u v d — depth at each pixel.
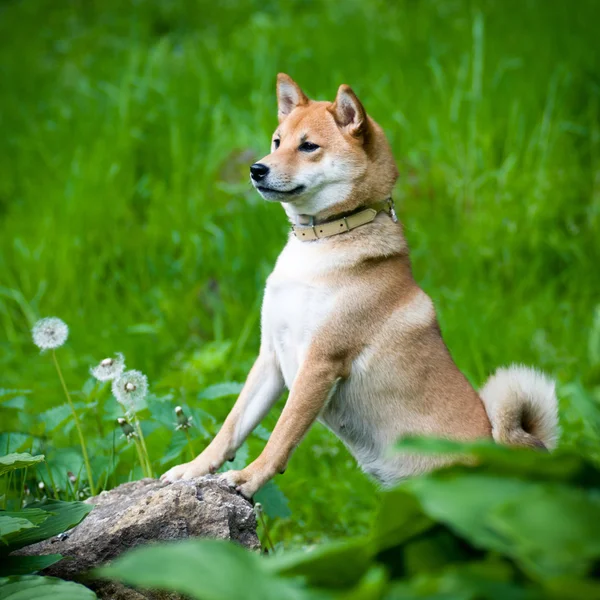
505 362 10.11
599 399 3.75
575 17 15.45
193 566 2.61
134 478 7.00
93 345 10.88
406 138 13.40
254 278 11.89
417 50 15.34
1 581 3.95
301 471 8.07
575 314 11.13
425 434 6.30
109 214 13.04
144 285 12.19
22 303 11.52
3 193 14.54
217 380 9.36
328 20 17.14
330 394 6.23
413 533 2.99
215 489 5.37
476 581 2.57
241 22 18.20
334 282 6.31
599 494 2.81
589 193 12.73
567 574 2.49
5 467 4.83
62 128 15.00
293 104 7.20
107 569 2.72
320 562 2.92
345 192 6.51
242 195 12.69
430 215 12.55
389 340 6.32
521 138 13.04
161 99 15.25
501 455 2.79
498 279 11.80
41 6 20.30
